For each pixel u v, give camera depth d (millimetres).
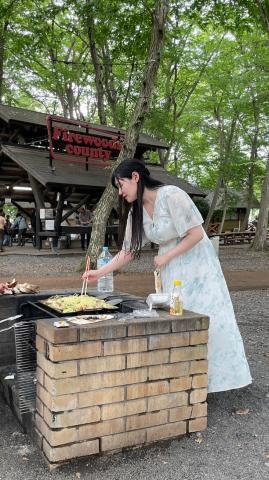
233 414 2934
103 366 2268
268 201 18594
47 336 2213
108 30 13602
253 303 7109
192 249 2887
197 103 23266
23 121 14219
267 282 9523
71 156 15562
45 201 17172
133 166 2783
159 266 2863
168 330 2430
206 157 26984
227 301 2957
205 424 2631
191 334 2502
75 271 10367
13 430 2662
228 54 20703
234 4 12430
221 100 21891
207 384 2691
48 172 13898
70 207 18156
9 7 14023
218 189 24453
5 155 15898
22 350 2699
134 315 2504
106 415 2303
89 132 16297
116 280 9289
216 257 3012
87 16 11742
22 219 19297
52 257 13750
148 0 11734
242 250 19031
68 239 17141
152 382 2416
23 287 3311
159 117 18828
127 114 18266
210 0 12289
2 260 12648
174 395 2490
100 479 2158
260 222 18828
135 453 2375
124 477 2178
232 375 2879
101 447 2307
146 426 2424
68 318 2434
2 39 15711
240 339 3000
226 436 2611
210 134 26094
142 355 2369
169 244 2906
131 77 17484
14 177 17750
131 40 12945
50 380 2209
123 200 2902
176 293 2596
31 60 18406
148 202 2840
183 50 19297
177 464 2297
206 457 2369
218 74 20766
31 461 2307
